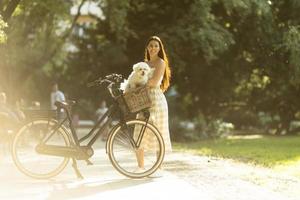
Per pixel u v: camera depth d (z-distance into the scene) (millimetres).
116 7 37344
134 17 39844
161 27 38312
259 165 18188
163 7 38844
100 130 13383
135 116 13438
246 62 41156
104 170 15359
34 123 13172
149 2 38812
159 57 14359
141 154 13516
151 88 13867
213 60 39781
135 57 41406
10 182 12930
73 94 47781
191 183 13117
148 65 13945
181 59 38062
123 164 13469
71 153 13086
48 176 13297
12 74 40750
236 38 39688
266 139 37125
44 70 51906
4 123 18578
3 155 18828
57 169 13352
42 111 13195
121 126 13422
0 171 14898
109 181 13172
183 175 14602
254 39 38969
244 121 54969
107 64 42344
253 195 11469
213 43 35531
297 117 49438
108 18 39656
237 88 46000
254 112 49375
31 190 11859
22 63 41531
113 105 13477
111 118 13484
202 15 36188
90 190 11891
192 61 39031
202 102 44094
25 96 54969
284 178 14484
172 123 39312
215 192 11805
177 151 24219
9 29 37938
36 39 42844
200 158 20266
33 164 13258
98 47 45000
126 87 13758
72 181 13133
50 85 53438
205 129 39625
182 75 40875
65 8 35469
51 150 13062
